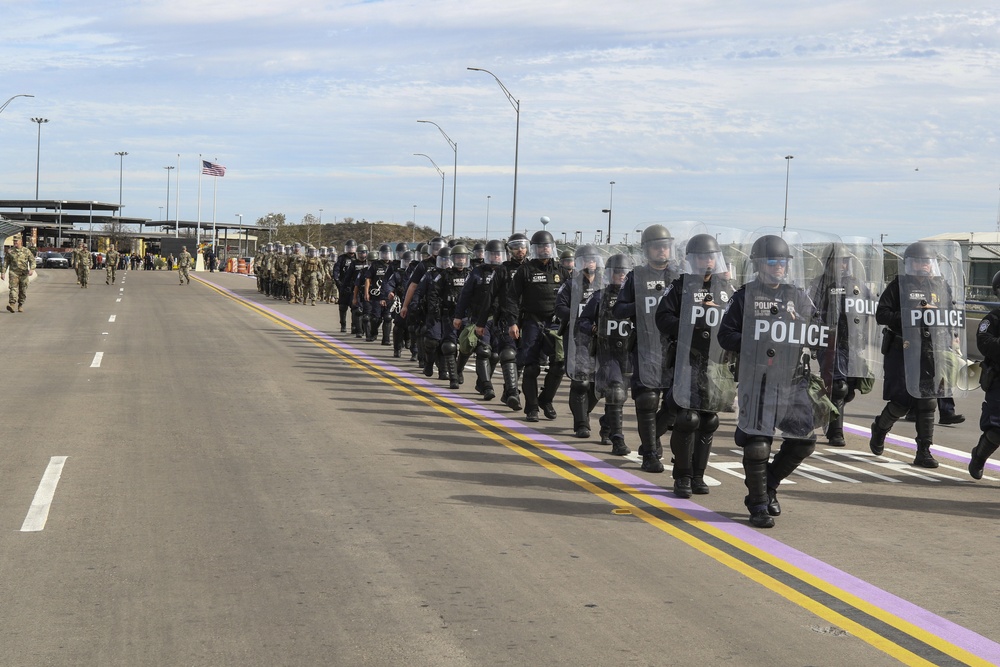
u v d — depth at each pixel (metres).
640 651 4.75
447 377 16.44
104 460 9.25
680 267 8.70
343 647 4.79
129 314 30.31
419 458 9.59
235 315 31.38
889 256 20.20
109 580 5.78
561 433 11.30
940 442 11.42
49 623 5.09
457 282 15.54
